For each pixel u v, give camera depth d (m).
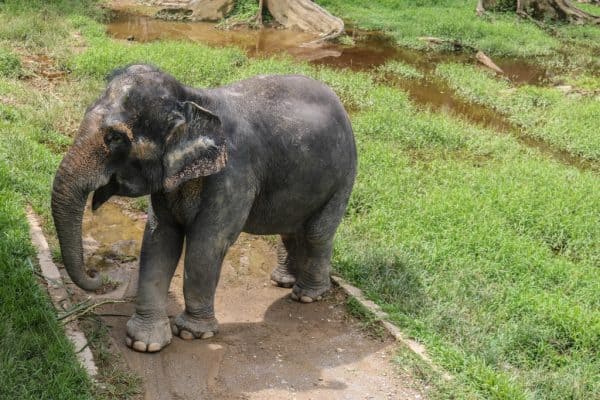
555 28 19.22
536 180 8.30
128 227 6.51
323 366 4.73
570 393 4.72
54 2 16.05
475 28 17.56
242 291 5.60
